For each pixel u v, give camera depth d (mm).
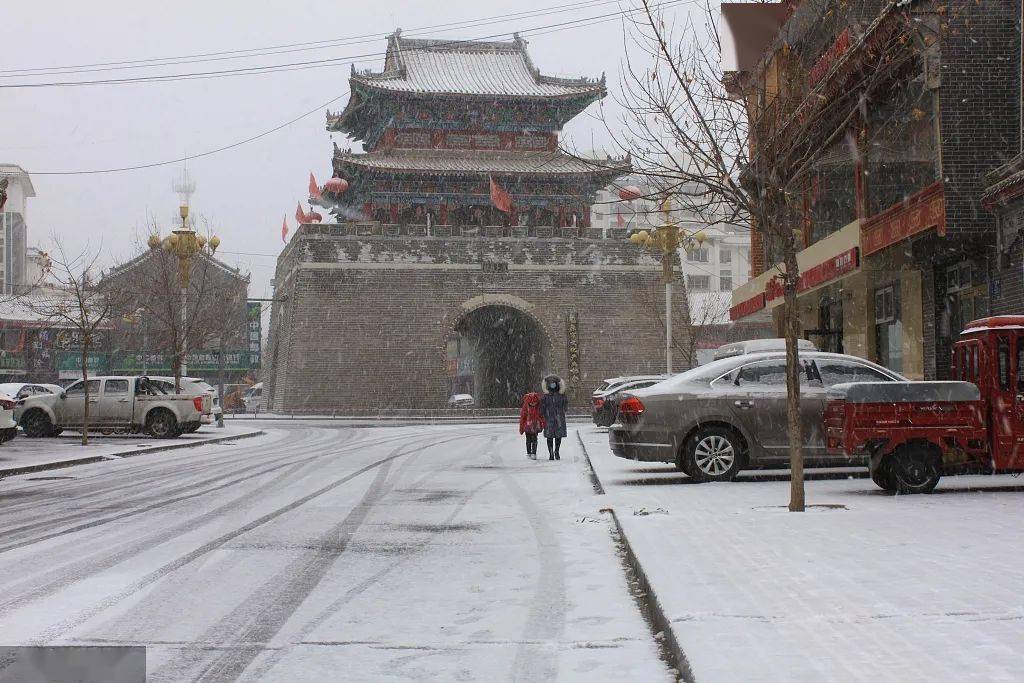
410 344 59375
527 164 61406
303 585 7730
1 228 99750
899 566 7176
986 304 20047
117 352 65188
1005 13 18062
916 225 19047
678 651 5152
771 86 20156
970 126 18094
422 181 61125
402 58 63031
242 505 13188
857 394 12258
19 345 68938
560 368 60500
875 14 20531
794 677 4469
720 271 104375
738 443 14609
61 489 15805
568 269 61312
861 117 20844
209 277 65875
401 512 12305
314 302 58875
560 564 8555
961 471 12758
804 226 27922
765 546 8227
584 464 20016
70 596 7348
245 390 88188
